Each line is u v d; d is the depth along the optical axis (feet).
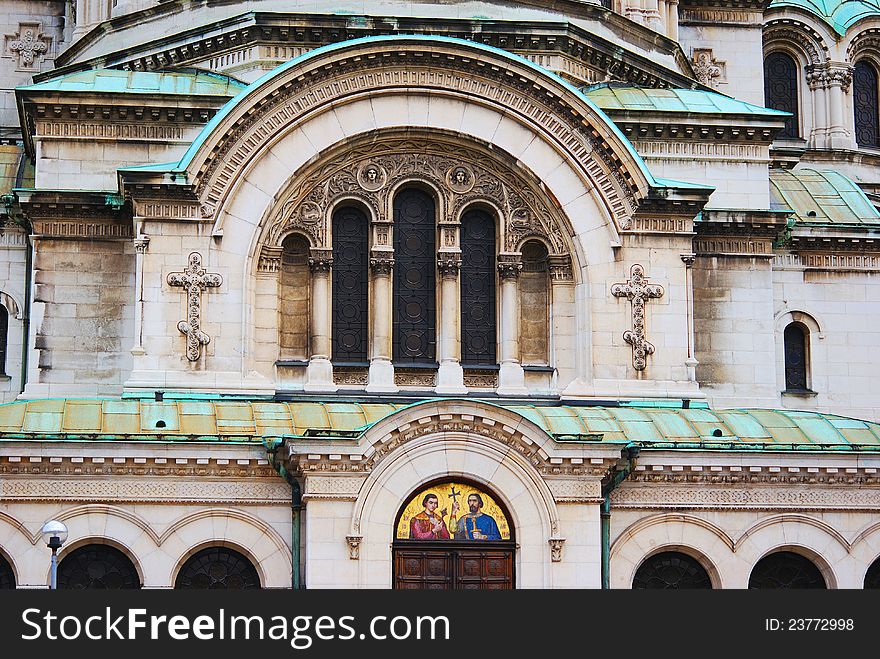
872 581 181.47
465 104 192.03
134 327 189.98
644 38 223.92
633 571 176.04
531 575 170.50
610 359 190.29
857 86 266.36
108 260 193.47
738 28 249.96
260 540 171.83
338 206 193.16
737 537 178.29
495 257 195.21
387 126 190.39
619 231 191.62
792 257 216.95
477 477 171.01
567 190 192.44
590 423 179.01
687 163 206.59
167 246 185.47
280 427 175.01
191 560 172.24
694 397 190.08
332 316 192.44
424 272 194.70
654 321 191.42
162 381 183.21
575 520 171.53
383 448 169.58
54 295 192.13
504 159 192.75
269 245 189.26
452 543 170.71
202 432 172.65
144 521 170.30
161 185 184.34
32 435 167.84
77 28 231.30
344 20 206.28
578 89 205.26
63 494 169.27
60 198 192.03
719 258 202.69
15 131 239.71
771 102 262.67
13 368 209.56
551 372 192.65
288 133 188.44
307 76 187.62
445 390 190.19
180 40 211.00
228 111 185.68
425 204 195.42
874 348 217.36
